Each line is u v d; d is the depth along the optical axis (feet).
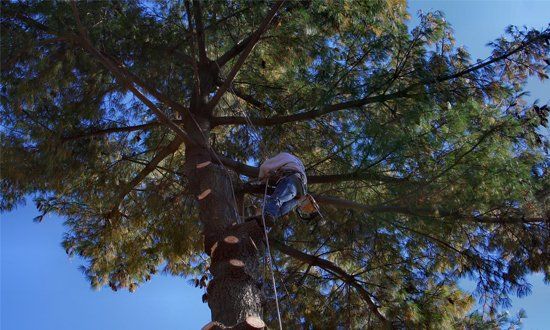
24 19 23.54
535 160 24.12
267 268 28.19
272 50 27.78
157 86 26.14
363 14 25.53
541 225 23.32
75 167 27.04
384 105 25.88
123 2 24.91
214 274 18.71
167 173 29.50
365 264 28.37
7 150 24.93
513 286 24.26
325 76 26.13
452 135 22.93
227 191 21.79
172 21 26.16
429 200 22.34
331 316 27.86
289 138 28.76
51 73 23.31
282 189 18.76
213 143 30.09
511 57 25.31
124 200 30.55
